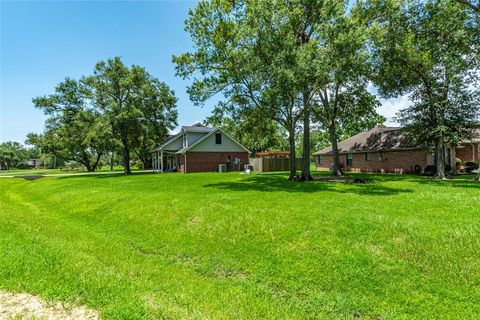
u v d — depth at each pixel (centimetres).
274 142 4862
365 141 2906
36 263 438
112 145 2886
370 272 447
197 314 319
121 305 317
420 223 605
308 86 1359
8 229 678
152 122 3328
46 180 2536
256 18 1277
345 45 1152
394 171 2514
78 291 350
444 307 359
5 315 290
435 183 1390
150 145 4541
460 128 1734
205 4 1555
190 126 3497
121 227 812
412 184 1356
